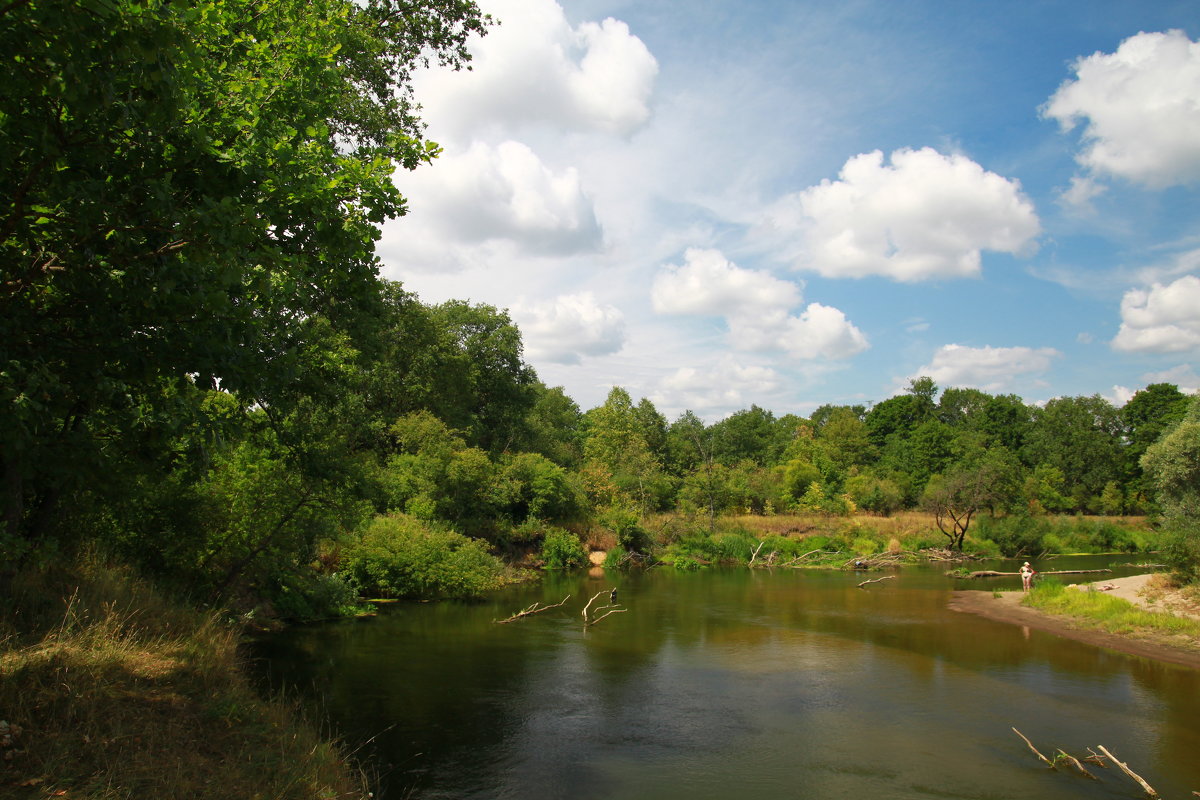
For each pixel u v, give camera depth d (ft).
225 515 51.90
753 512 190.90
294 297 28.89
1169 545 79.71
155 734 23.34
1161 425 248.11
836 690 47.93
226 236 17.89
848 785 32.65
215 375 21.15
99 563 36.94
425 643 58.85
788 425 380.37
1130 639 64.08
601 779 32.71
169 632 33.01
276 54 28.91
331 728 37.29
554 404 273.75
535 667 52.19
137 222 18.57
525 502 135.13
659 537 153.69
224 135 23.43
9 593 29.09
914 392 339.16
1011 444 289.33
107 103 15.43
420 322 141.69
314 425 50.96
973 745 37.83
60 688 23.48
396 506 105.60
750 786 32.37
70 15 14.47
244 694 29.91
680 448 251.39
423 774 32.42
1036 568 131.34
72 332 19.84
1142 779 32.32
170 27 15.97
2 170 16.52
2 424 16.26
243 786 22.13
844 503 191.42
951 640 64.54
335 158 26.37
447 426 145.38
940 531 171.01
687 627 70.38
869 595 94.89
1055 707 44.39
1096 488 246.88
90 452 20.04
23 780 18.78
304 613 66.85
